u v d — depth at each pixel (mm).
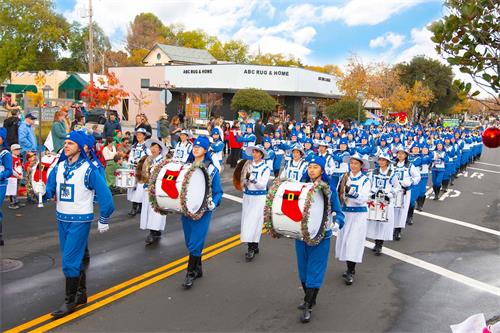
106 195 6137
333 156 14820
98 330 5750
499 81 3873
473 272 8656
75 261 6125
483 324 3617
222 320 6180
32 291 6828
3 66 54094
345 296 7234
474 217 13797
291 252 9328
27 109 14641
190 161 8195
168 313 6312
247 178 8695
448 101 60375
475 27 3875
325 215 6137
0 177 8711
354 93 43125
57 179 6141
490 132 3699
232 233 10562
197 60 59000
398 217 10602
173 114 44375
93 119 29875
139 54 72688
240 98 35875
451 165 18609
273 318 6316
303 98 44250
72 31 63312
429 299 7242
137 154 11172
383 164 9359
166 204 6984
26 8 54125
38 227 10250
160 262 8328
